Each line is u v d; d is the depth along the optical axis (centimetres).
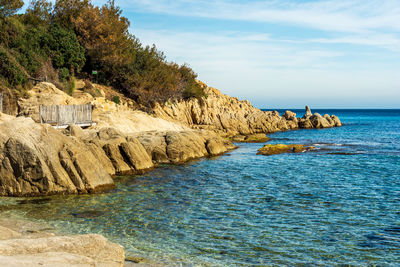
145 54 6016
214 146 3794
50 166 1822
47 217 1467
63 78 4275
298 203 1789
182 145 3338
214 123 6938
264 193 2000
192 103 6950
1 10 4144
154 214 1559
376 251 1190
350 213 1620
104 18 5234
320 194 1984
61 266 658
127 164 2578
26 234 1226
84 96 4172
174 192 1992
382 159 3416
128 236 1280
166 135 3419
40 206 1623
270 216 1561
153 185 2162
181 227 1394
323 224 1459
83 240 848
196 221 1473
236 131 6950
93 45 5059
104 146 2539
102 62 5269
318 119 9075
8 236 989
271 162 3225
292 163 3170
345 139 5728
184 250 1164
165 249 1168
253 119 7594
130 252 1130
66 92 4100
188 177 2456
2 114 2641
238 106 8138
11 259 641
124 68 5472
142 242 1224
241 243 1239
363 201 1838
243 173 2645
